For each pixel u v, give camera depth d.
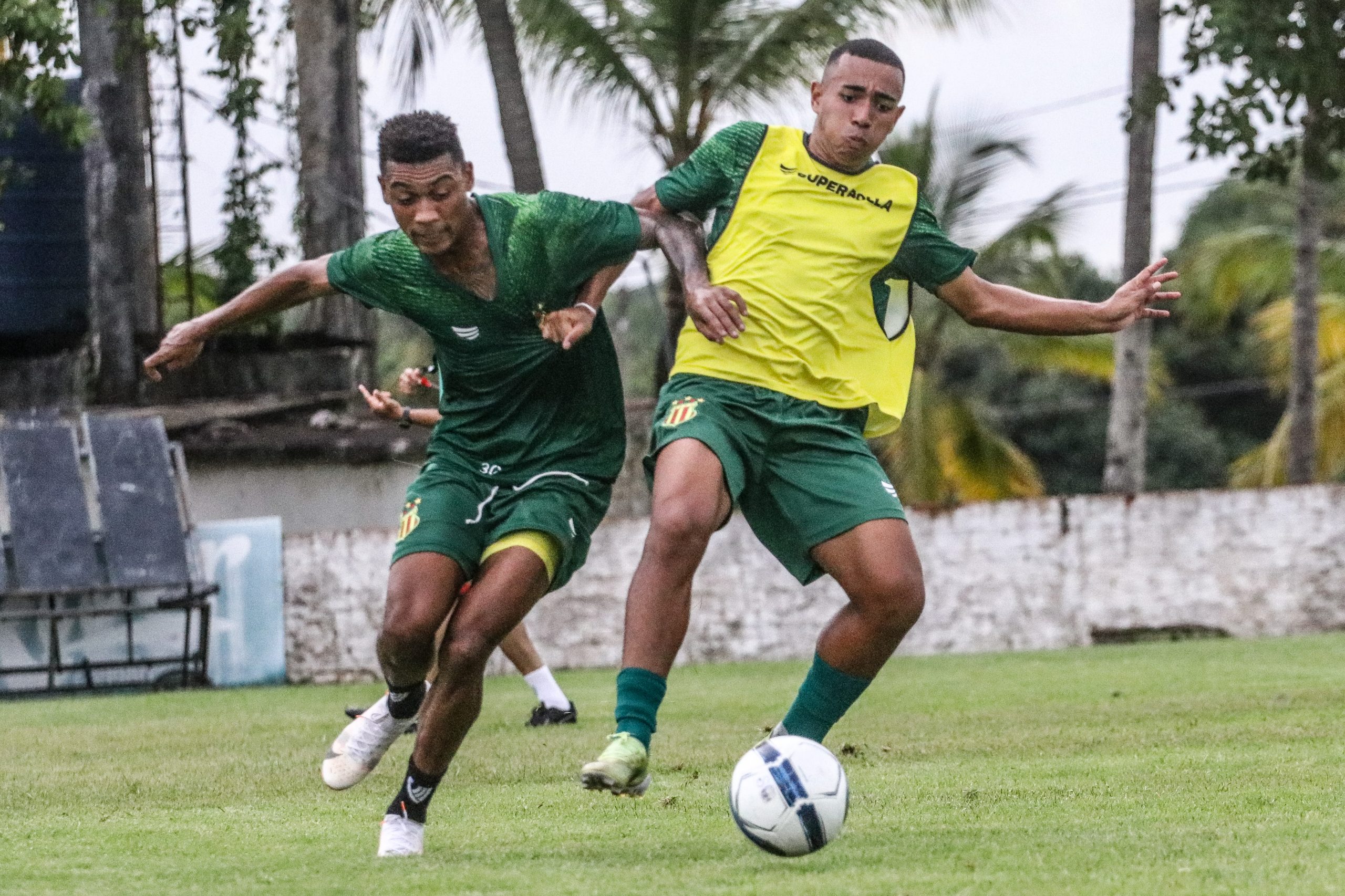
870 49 20.81
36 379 74.94
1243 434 147.00
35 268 79.94
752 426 20.36
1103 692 41.19
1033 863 16.75
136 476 58.19
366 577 59.75
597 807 22.91
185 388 76.44
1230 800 21.20
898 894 15.12
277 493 66.69
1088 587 62.72
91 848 20.36
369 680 59.62
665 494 19.58
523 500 19.42
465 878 16.62
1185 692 40.34
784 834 17.33
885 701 40.69
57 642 56.69
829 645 20.22
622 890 15.71
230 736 37.53
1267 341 131.12
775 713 38.72
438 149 18.47
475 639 18.27
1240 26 43.06
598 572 60.88
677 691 46.78
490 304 19.33
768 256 20.78
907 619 19.83
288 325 88.62
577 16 76.62
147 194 78.88
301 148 77.38
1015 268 99.44
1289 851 17.06
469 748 32.09
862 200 20.95
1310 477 88.31
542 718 37.66
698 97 79.56
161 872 18.11
